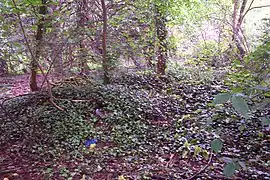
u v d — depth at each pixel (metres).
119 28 6.29
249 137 3.91
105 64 6.11
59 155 3.77
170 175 3.12
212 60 8.88
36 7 4.98
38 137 4.27
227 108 4.11
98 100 5.38
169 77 7.50
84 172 3.29
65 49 5.50
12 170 3.39
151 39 6.94
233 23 9.11
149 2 6.59
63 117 4.86
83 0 5.66
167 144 4.09
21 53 5.49
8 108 5.34
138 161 3.57
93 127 4.66
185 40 9.49
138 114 4.98
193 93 6.28
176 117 5.06
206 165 3.25
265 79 2.28
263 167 3.22
